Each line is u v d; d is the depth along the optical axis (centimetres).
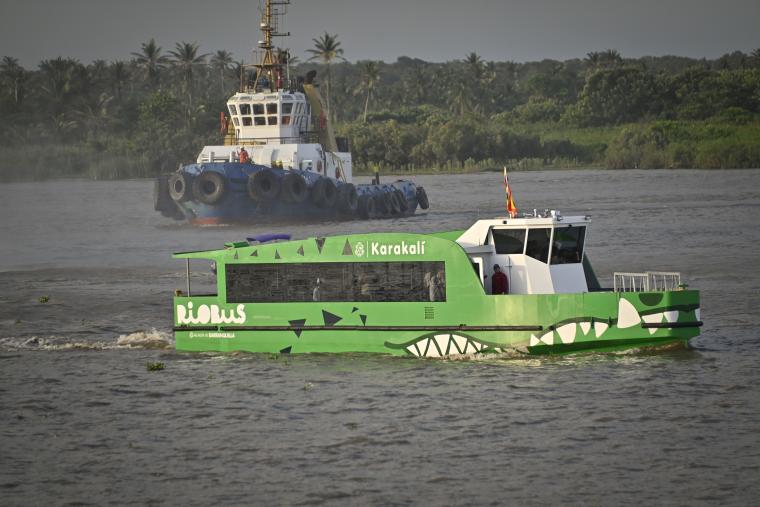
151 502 7075
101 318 13888
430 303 10475
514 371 10025
